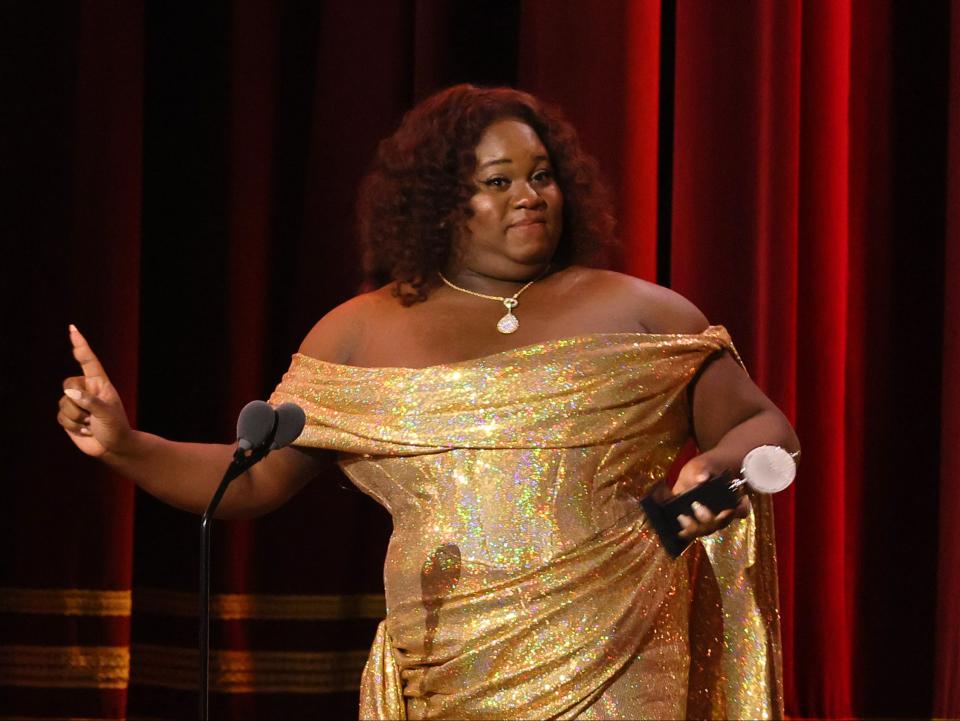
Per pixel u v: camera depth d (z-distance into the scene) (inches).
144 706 629.9
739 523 360.2
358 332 362.6
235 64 639.8
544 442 330.3
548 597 324.2
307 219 636.7
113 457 359.9
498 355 339.3
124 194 629.3
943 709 557.3
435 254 364.8
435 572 331.3
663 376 339.9
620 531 330.3
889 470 606.5
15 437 630.5
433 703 333.4
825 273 606.5
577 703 320.8
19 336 633.6
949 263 571.5
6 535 628.1
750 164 587.5
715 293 586.2
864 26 617.3
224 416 628.1
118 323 624.7
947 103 609.0
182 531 631.2
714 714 355.6
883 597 604.4
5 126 638.5
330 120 637.3
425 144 368.5
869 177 614.5
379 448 339.9
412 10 641.0
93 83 631.8
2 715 619.2
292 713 623.2
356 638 633.0
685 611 345.1
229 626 623.5
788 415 583.8
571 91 598.9
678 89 599.8
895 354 608.7
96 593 620.4
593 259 381.7
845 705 594.6
